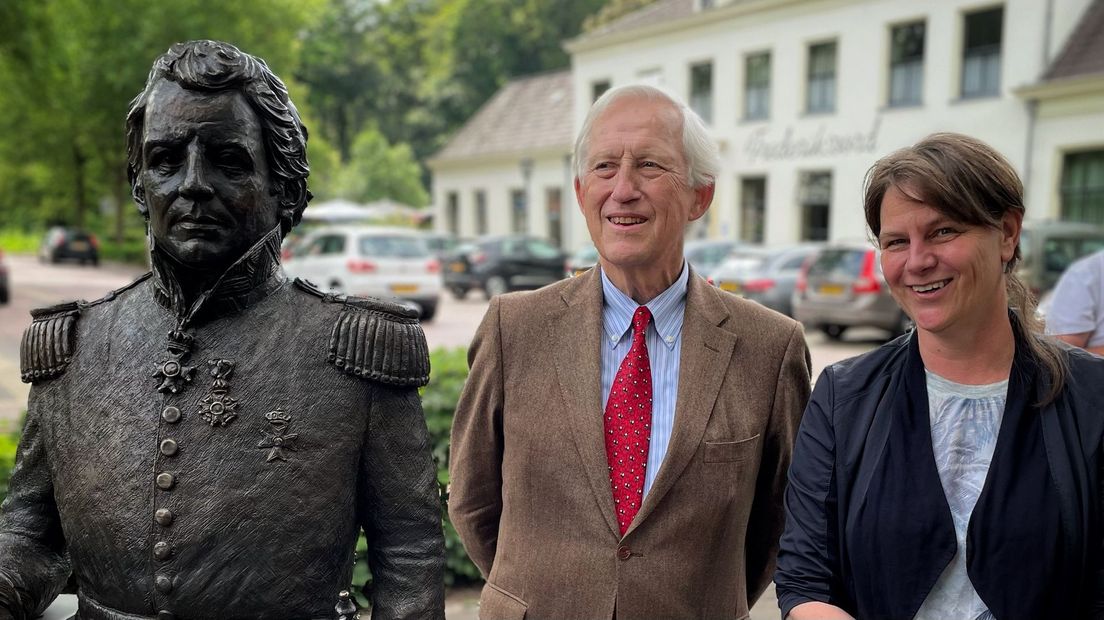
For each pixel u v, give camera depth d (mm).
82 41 23609
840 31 18562
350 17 48469
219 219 1243
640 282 1938
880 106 17984
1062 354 1532
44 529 1388
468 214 30297
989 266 1502
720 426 1850
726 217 21344
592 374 1903
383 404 1357
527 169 22922
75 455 1287
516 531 1928
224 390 1267
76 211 34812
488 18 40656
